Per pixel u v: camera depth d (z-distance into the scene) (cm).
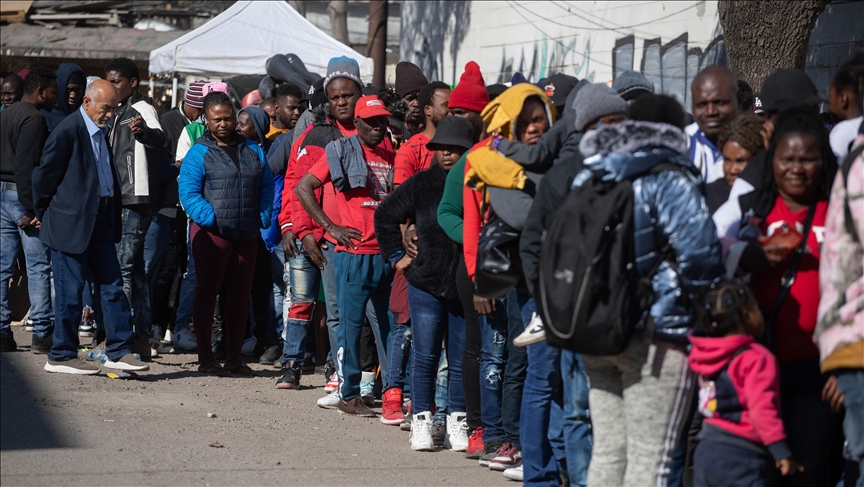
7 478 886
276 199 1585
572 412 831
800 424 754
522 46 3028
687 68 2283
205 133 1486
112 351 1391
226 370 1514
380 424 1228
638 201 673
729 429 694
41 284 1550
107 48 3906
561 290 673
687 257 665
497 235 866
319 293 1564
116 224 1384
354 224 1211
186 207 1451
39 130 1455
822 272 699
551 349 861
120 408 1199
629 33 2497
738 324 679
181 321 1717
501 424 1030
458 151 1045
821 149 740
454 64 3450
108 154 1374
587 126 775
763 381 680
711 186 816
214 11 4484
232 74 2761
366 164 1210
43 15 4325
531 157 861
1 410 1141
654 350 691
